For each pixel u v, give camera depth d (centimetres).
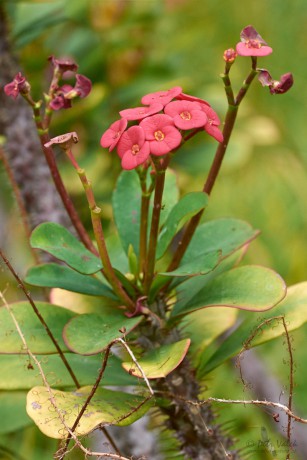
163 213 63
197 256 63
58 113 90
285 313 61
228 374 94
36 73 91
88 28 97
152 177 59
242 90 59
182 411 62
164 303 62
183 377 62
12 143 76
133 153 56
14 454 72
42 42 95
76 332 59
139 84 98
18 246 88
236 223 64
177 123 56
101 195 92
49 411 57
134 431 75
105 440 75
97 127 95
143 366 58
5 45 76
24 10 81
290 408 58
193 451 63
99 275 62
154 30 102
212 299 60
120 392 60
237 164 105
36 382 62
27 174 76
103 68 98
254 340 61
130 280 61
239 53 57
